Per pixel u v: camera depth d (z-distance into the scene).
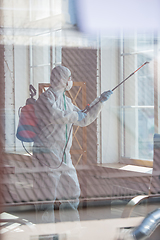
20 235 0.65
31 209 0.68
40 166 0.74
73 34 0.73
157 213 0.76
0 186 0.65
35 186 0.71
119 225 0.73
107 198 0.75
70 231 0.70
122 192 0.76
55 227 0.69
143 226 0.74
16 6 0.66
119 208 0.75
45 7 0.69
